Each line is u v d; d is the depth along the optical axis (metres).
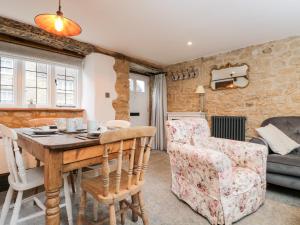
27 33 2.72
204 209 1.69
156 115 4.99
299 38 3.01
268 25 2.69
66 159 1.19
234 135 3.58
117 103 3.88
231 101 3.78
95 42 3.34
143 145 1.34
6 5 2.21
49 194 1.15
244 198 1.67
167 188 2.36
